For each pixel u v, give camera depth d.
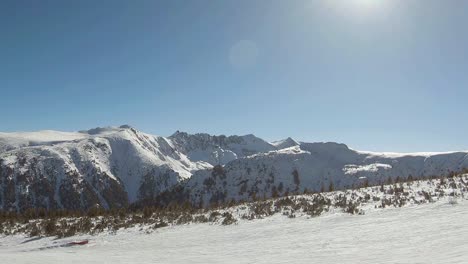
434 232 15.15
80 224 32.75
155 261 15.04
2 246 27.11
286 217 25.98
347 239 16.38
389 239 15.16
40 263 14.16
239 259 14.59
